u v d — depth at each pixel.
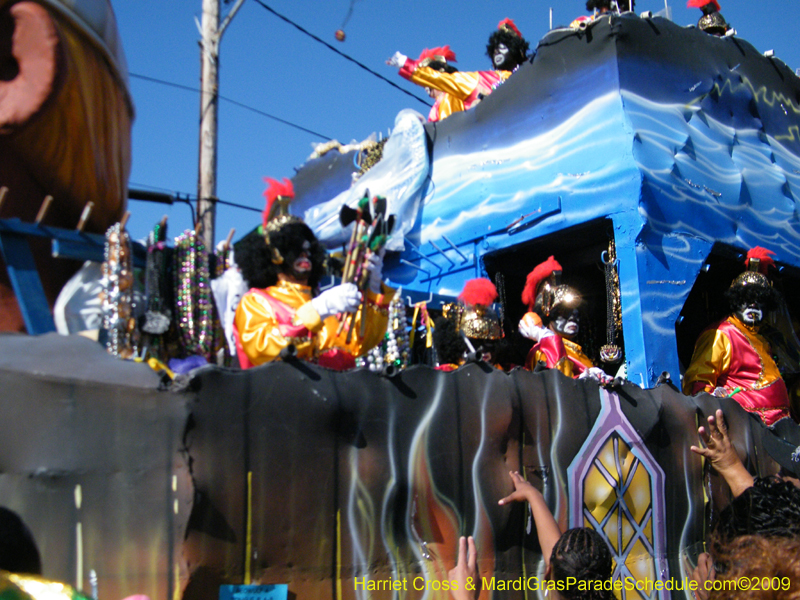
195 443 2.61
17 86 3.47
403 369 3.22
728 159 6.61
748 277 5.93
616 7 6.69
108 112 3.97
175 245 4.05
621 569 3.78
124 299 3.48
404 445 3.12
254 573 2.66
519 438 3.54
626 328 5.49
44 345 2.56
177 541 2.52
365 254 4.03
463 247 6.84
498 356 4.98
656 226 5.64
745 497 2.50
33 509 2.38
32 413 2.44
